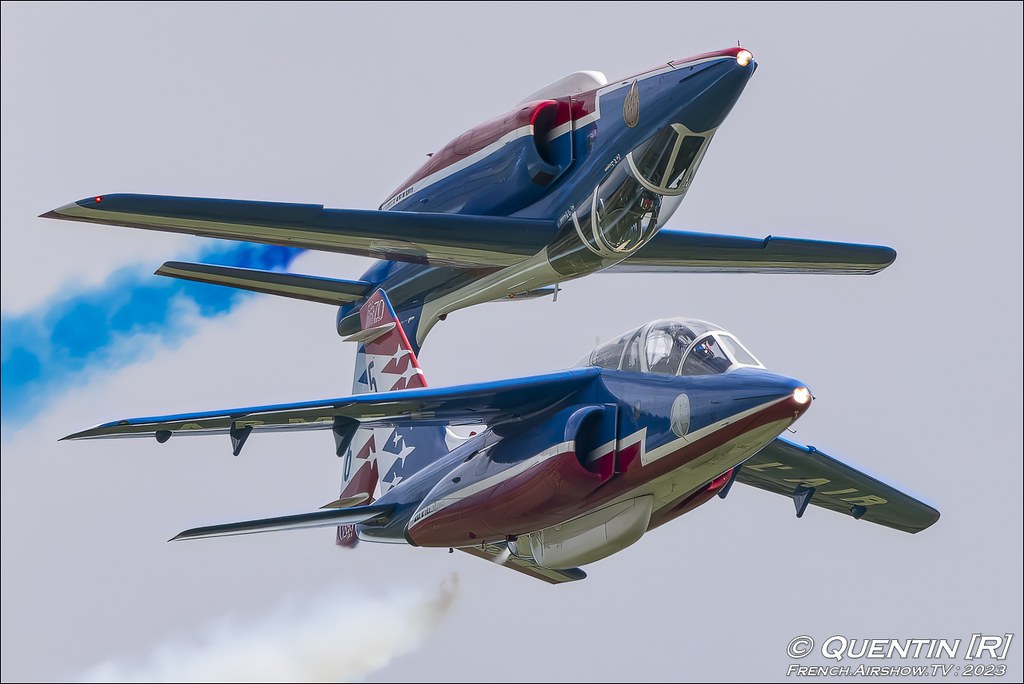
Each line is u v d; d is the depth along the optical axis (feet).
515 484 198.29
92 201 196.34
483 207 217.56
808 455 222.69
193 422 201.16
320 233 206.49
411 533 218.18
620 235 203.31
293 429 207.82
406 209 230.68
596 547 195.72
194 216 199.31
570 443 190.19
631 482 186.60
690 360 183.42
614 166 200.54
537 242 210.18
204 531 219.82
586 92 209.36
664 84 193.57
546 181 210.38
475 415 204.54
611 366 194.49
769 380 173.47
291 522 223.51
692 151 194.90
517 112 213.05
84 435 202.80
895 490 231.91
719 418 175.11
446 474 217.15
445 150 226.38
